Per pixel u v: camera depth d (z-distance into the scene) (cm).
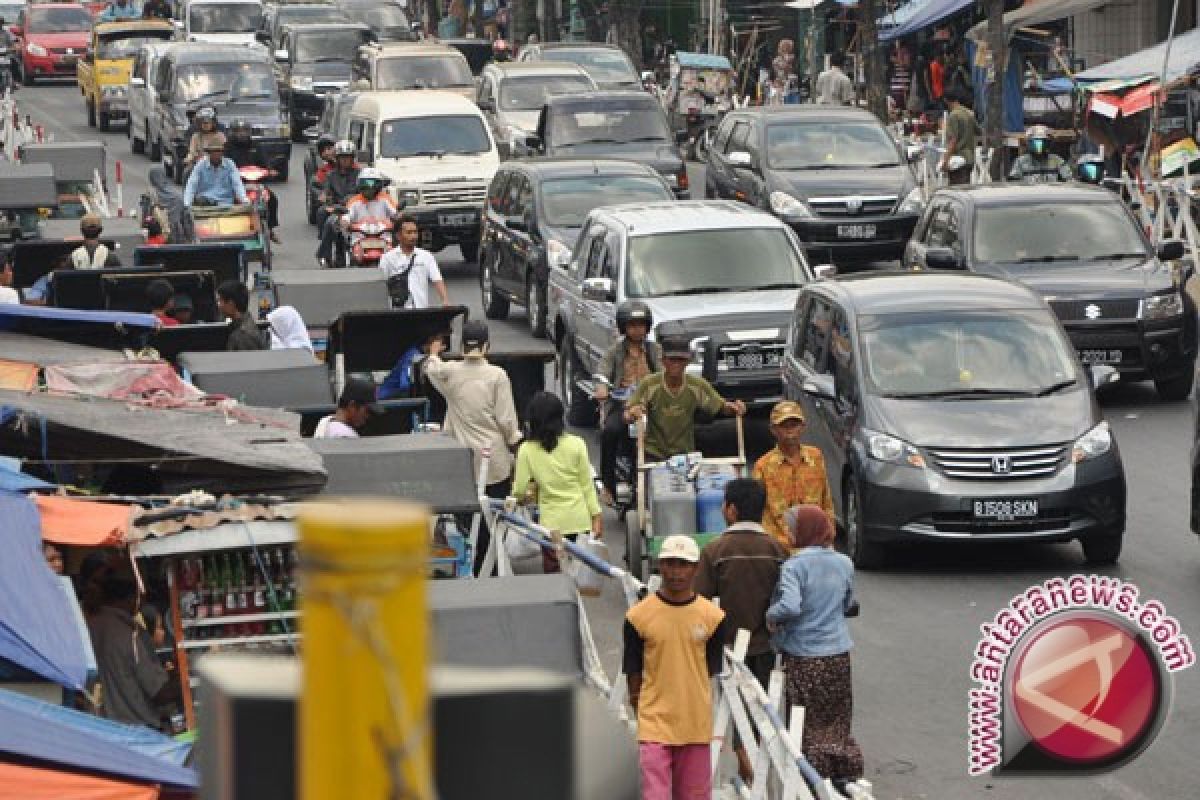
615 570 3531
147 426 4031
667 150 10788
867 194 9219
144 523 3284
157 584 3469
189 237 8619
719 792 3078
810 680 3148
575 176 8638
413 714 525
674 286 6556
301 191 13788
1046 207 7125
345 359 5616
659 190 8625
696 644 2889
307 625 529
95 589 3366
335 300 6631
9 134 13650
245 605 3334
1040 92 12688
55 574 3033
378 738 522
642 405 4622
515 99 13038
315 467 3847
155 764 2416
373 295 6669
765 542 3262
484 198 10594
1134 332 6638
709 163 10219
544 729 562
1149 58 10719
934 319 5109
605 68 14862
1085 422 4838
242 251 7219
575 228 8400
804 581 3148
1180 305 6712
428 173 10606
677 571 2889
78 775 2338
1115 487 4753
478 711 561
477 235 10625
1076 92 11544
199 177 8775
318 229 11231
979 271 6912
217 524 3294
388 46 14388
